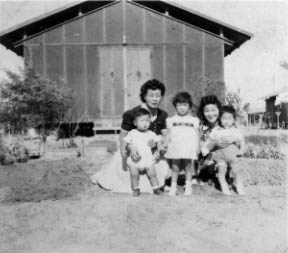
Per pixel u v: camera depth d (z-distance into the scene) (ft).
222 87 33.68
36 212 11.09
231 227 9.68
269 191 13.52
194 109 20.51
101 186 14.32
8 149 20.85
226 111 13.99
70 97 32.48
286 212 10.82
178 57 37.78
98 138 35.35
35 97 25.23
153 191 13.50
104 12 37.40
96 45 37.32
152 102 13.79
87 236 9.29
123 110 37.52
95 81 37.40
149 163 13.30
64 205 11.77
